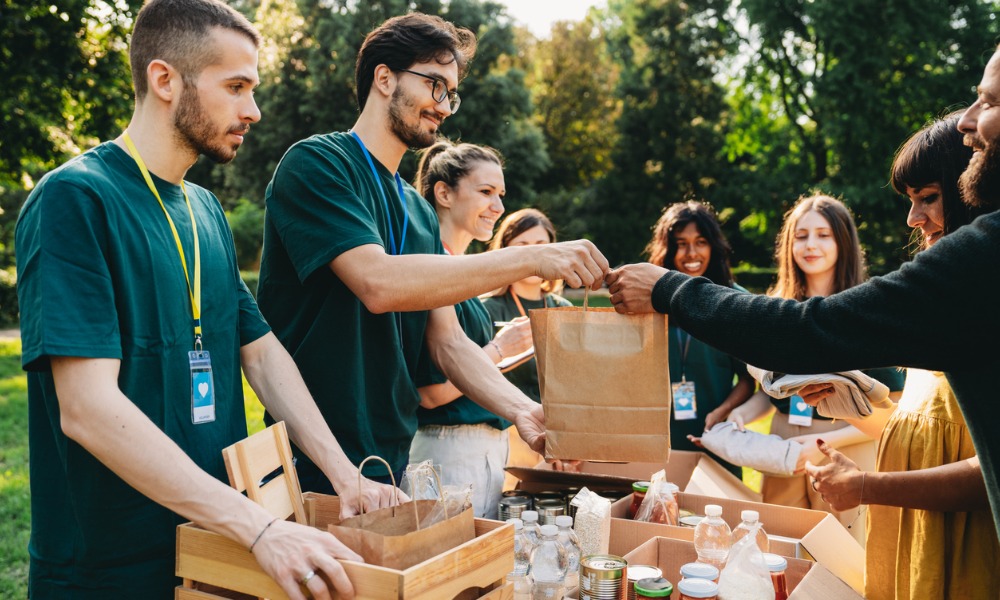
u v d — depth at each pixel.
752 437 2.98
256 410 7.49
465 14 21.48
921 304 1.34
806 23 22.19
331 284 1.99
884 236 21.06
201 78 1.58
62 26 11.53
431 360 2.43
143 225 1.58
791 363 1.50
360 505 1.59
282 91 21.30
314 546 1.32
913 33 20.28
